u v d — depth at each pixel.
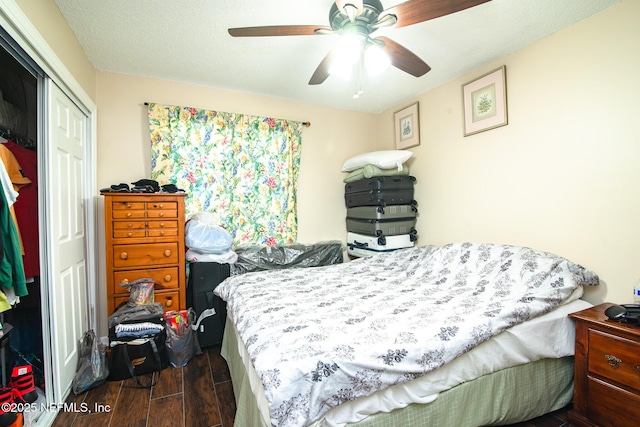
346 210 3.37
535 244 2.03
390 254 2.72
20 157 1.66
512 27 1.83
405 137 3.10
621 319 1.38
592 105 1.73
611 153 1.66
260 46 2.02
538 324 1.50
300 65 2.29
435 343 1.23
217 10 1.64
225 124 2.71
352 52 1.44
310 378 1.00
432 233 2.83
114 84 2.38
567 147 1.85
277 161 2.94
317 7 1.62
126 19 1.71
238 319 1.58
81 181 2.09
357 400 1.08
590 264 1.76
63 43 1.68
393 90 2.81
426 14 1.28
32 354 1.84
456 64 2.30
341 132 3.34
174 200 2.26
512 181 2.15
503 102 2.18
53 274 1.58
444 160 2.68
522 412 1.47
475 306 1.54
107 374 1.88
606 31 1.66
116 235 2.11
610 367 1.37
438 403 1.24
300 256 2.91
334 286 2.05
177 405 1.65
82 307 2.05
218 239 2.42
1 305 1.38
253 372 1.20
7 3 1.11
